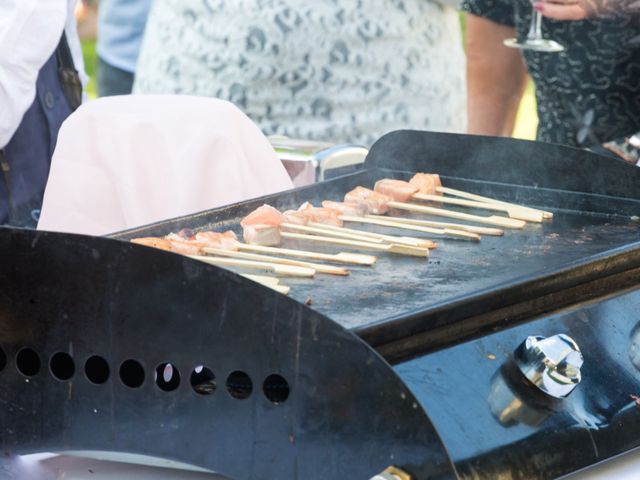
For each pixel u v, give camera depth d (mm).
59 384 1485
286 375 1367
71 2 3285
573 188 2400
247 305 1360
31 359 1504
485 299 1660
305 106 3498
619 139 3197
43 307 1458
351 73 3465
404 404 1299
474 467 1438
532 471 1483
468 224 2248
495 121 4020
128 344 1435
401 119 3559
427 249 1981
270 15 3363
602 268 1873
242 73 3453
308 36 3385
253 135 2537
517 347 1628
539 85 3441
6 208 3158
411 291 1731
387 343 1539
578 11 3100
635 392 1685
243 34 3402
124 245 1390
